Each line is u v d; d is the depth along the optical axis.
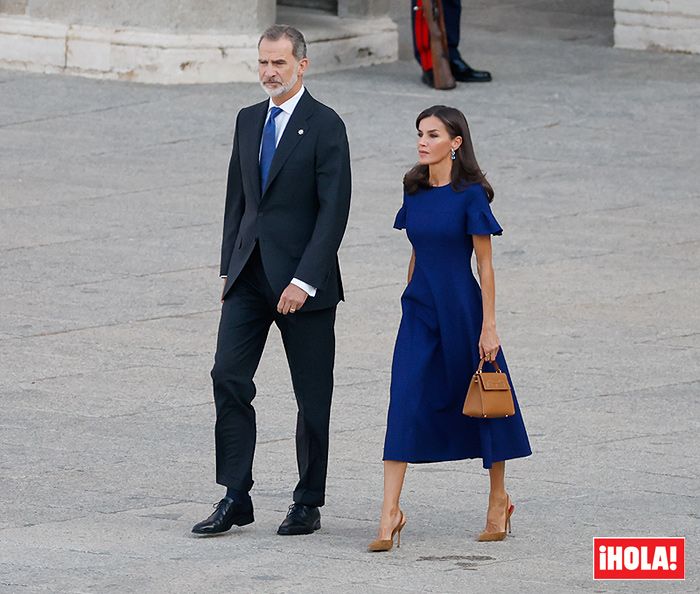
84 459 31.16
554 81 71.69
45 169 56.66
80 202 52.34
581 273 44.50
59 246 47.28
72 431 32.81
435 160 25.91
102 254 46.56
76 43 71.88
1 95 68.06
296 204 26.64
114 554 25.33
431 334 26.27
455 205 25.88
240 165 27.03
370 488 29.55
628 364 37.06
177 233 48.91
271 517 28.03
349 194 26.59
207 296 42.81
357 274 44.56
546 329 39.66
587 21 87.19
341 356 37.78
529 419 33.31
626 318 40.53
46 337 39.16
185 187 54.47
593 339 38.88
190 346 38.66
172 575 23.89
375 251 46.84
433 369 26.11
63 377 36.28
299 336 26.86
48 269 45.00
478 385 25.33
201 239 48.31
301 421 27.14
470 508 28.23
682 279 44.00
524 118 64.38
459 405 26.11
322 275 26.27
